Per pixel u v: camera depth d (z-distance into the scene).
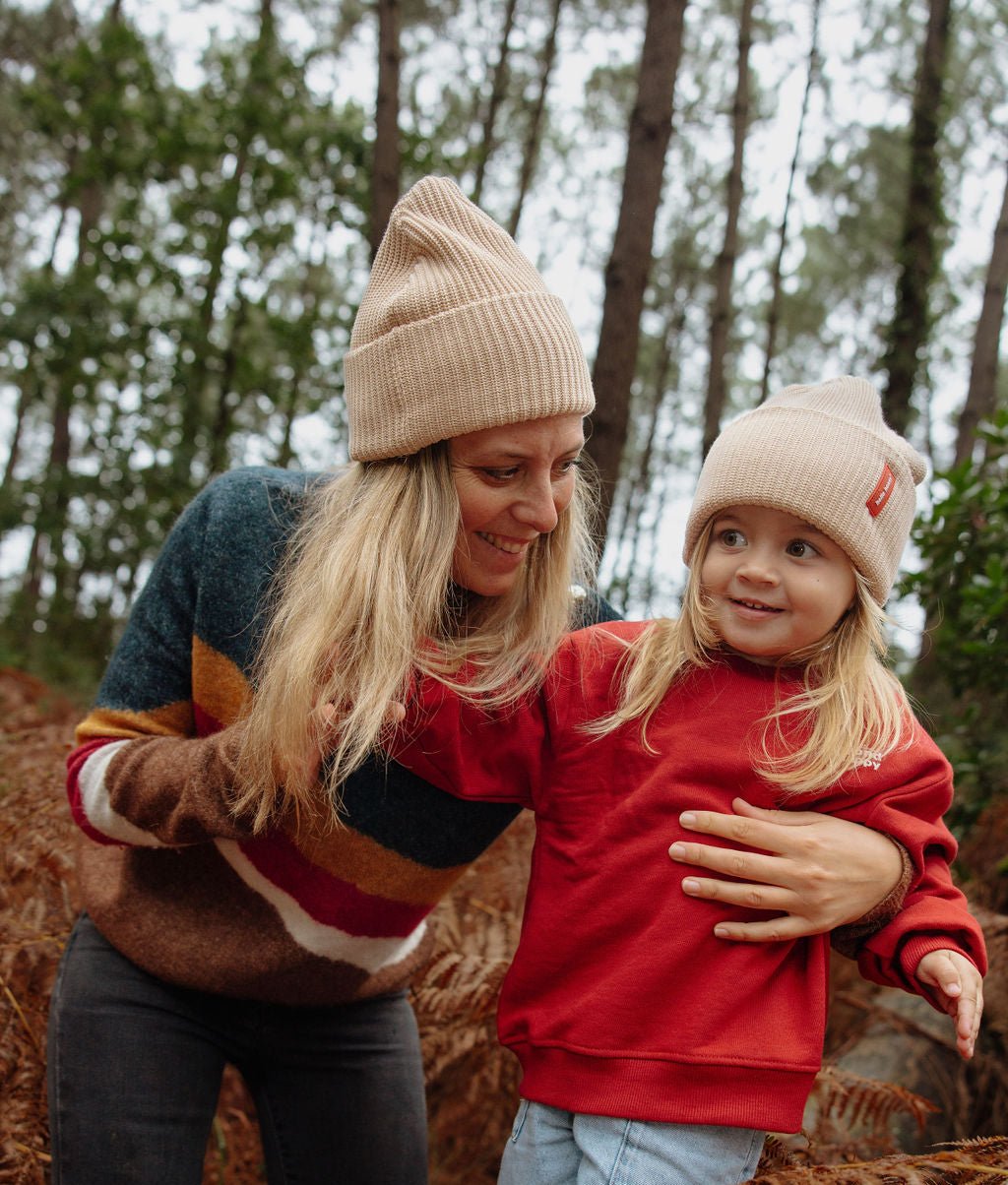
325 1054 1.65
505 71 12.21
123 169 11.16
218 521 1.52
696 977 1.37
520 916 2.64
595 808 1.50
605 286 4.12
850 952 1.50
